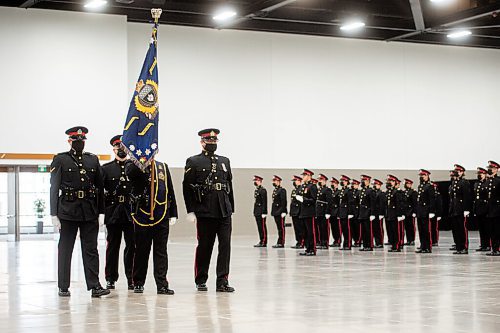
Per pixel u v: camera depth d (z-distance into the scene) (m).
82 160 9.45
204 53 29.69
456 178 19.30
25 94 26.50
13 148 26.33
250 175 30.39
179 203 29.22
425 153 33.31
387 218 21.14
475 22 28.83
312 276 12.19
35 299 9.27
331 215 22.61
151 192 9.58
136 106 9.70
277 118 30.84
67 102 27.03
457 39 33.31
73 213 9.30
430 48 33.47
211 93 29.77
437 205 22.78
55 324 7.17
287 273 12.81
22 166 26.75
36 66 26.66
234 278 11.88
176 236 29.23
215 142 10.18
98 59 27.50
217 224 10.06
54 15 26.91
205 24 29.25
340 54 31.94
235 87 30.17
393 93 32.81
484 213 18.78
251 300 8.95
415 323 7.06
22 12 26.50
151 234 9.75
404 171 32.88
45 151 26.72
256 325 6.99
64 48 27.03
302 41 31.30
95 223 9.50
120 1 24.70
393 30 31.56
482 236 19.72
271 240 26.70
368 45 32.41
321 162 31.52
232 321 7.26
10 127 26.30
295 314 7.72
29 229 27.17
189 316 7.61
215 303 8.67
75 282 11.41
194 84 29.50
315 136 31.45
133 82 28.53
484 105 34.38
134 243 10.16
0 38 26.23
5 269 14.42
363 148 32.22
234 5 26.92
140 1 26.36
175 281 11.48
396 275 12.32
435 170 33.44
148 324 7.11
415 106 33.19
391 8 29.25
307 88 31.36
